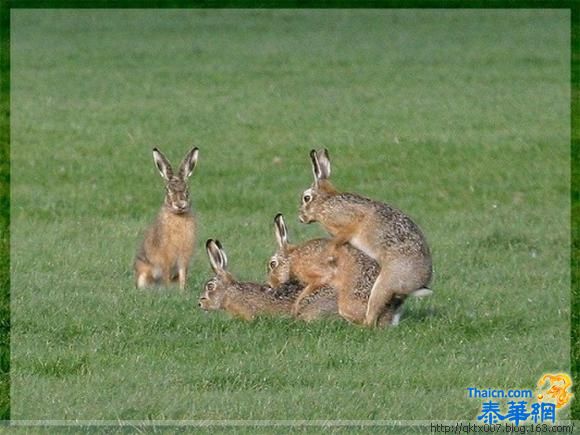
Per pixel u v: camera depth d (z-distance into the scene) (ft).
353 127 86.99
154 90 101.30
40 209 62.23
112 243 54.19
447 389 35.27
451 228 57.77
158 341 38.83
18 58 113.60
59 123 87.04
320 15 138.21
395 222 39.81
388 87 103.14
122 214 61.87
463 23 132.98
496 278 47.50
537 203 65.62
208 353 37.60
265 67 111.65
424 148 79.41
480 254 51.47
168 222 46.78
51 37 124.06
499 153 78.07
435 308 42.55
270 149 79.82
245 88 102.78
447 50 119.34
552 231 56.85
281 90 101.86
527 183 70.28
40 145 79.61
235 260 50.44
